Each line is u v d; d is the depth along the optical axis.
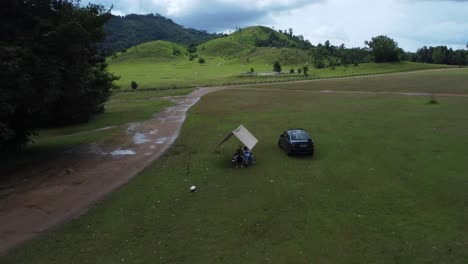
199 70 171.50
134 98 81.50
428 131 31.83
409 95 61.91
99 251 13.46
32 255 13.34
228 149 28.36
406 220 15.10
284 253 12.90
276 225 15.05
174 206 17.44
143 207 17.45
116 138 35.41
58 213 17.12
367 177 20.52
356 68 153.88
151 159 26.62
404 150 25.86
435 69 139.38
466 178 19.72
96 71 49.66
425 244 13.21
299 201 17.45
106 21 34.06
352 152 25.94
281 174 21.61
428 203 16.69
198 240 14.02
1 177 23.22
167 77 138.75
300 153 24.94
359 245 13.29
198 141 31.84
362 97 61.94
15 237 14.84
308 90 80.25
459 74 106.62
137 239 14.29
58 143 34.06
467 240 13.39
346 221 15.19
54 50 25.75
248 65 195.12
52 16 27.00
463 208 16.05
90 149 30.92
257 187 19.61
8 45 22.83
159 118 48.19
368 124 36.34
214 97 73.38
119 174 23.12
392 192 18.16
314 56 190.75
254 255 12.83
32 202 18.61
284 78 122.81
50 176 23.11
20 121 27.17
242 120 42.31
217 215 16.23
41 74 23.91
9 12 24.88
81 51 27.48
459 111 42.28
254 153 26.78
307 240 13.74
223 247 13.44
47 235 14.88
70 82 27.36
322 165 23.14
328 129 34.72
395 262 12.20
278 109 50.72
